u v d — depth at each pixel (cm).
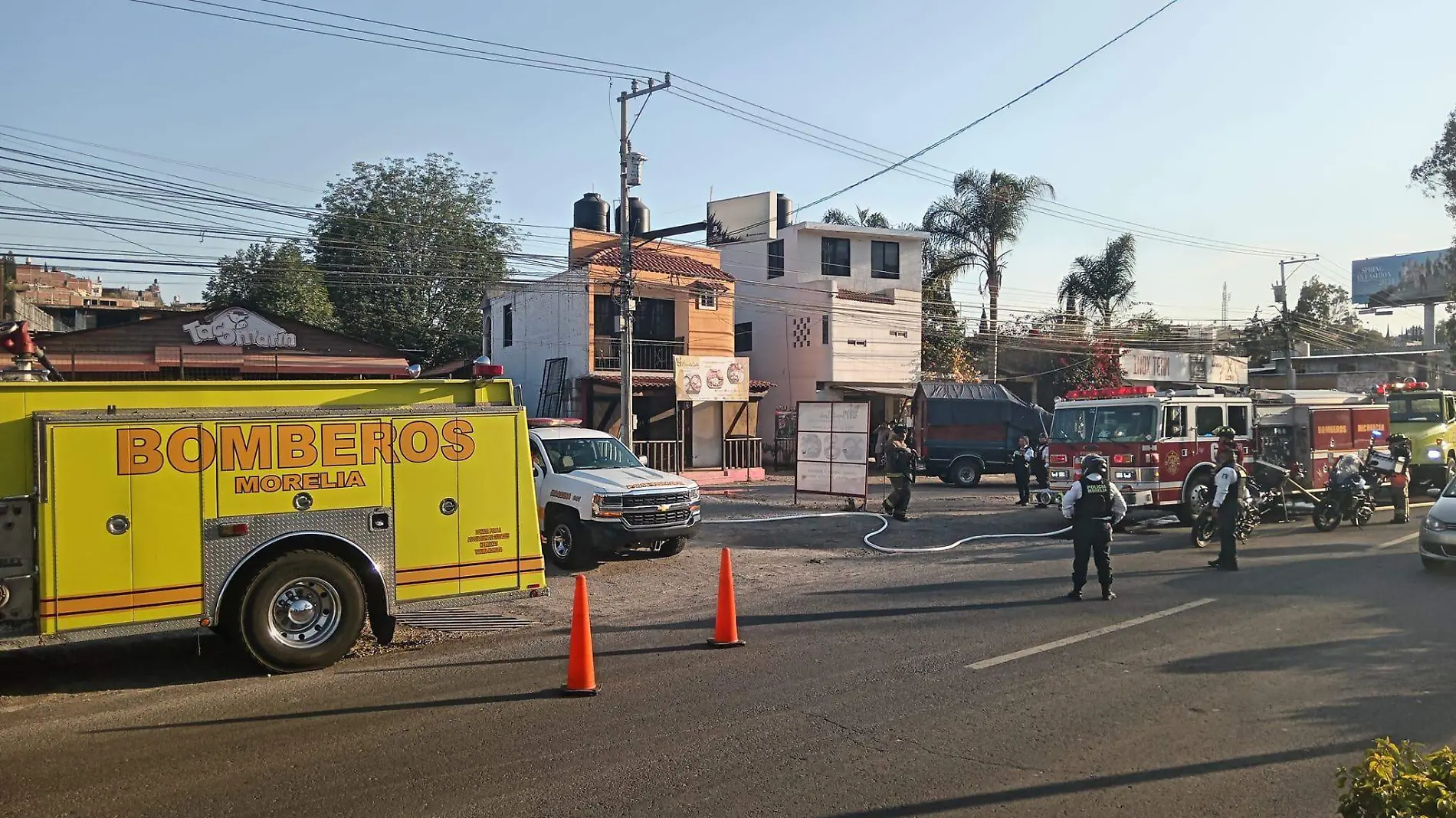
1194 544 1509
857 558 1473
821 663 801
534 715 664
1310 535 1634
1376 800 322
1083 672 755
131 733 634
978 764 554
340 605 816
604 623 1007
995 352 3956
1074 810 486
